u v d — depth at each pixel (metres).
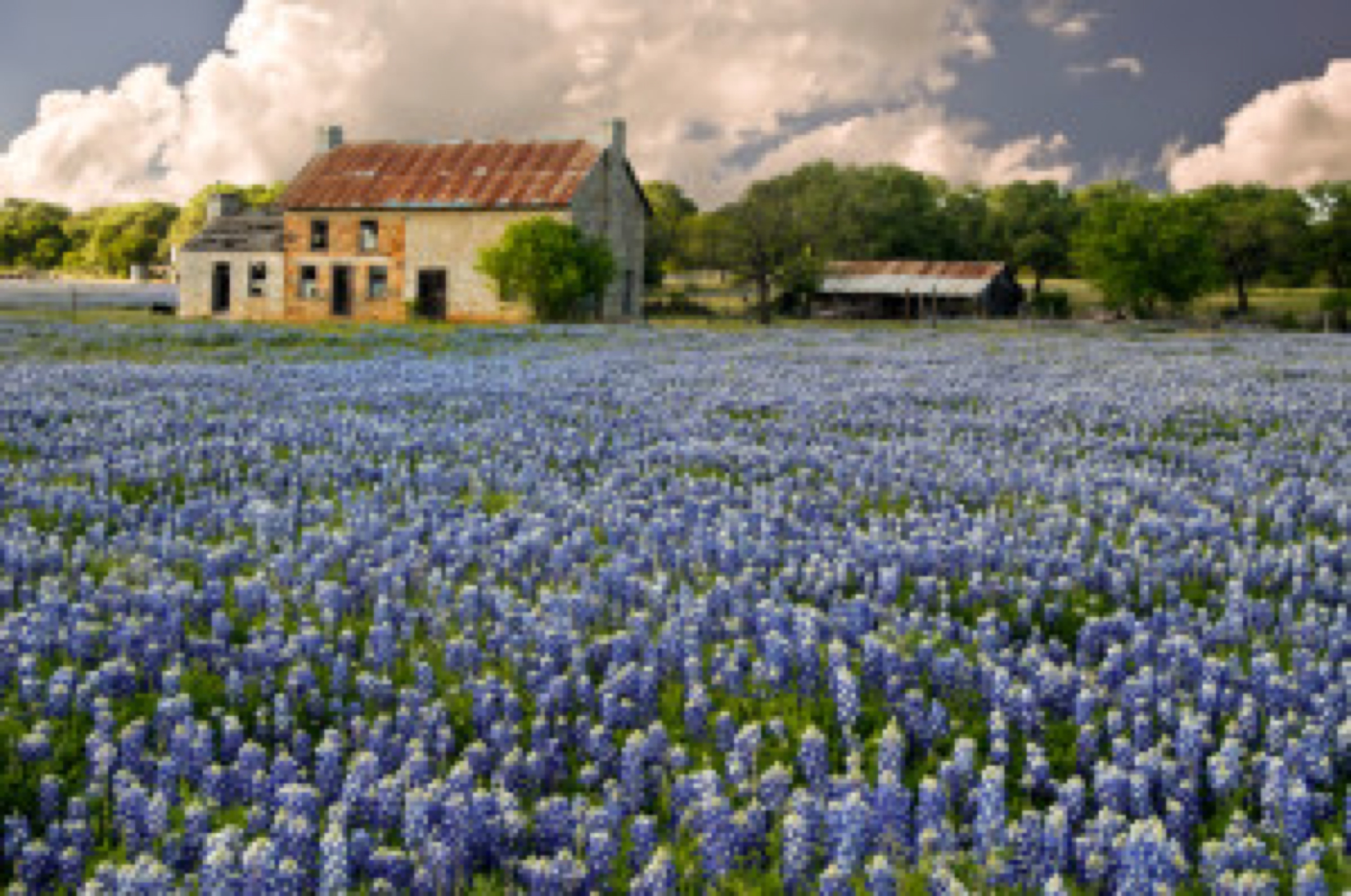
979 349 34.91
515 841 3.85
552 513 8.96
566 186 58.09
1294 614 6.73
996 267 90.38
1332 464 12.02
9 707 4.82
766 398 17.42
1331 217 115.44
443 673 5.51
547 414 14.96
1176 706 5.05
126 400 15.45
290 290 62.41
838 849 3.56
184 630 5.78
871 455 12.06
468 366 22.84
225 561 7.15
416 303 59.66
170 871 3.56
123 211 194.50
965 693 5.23
